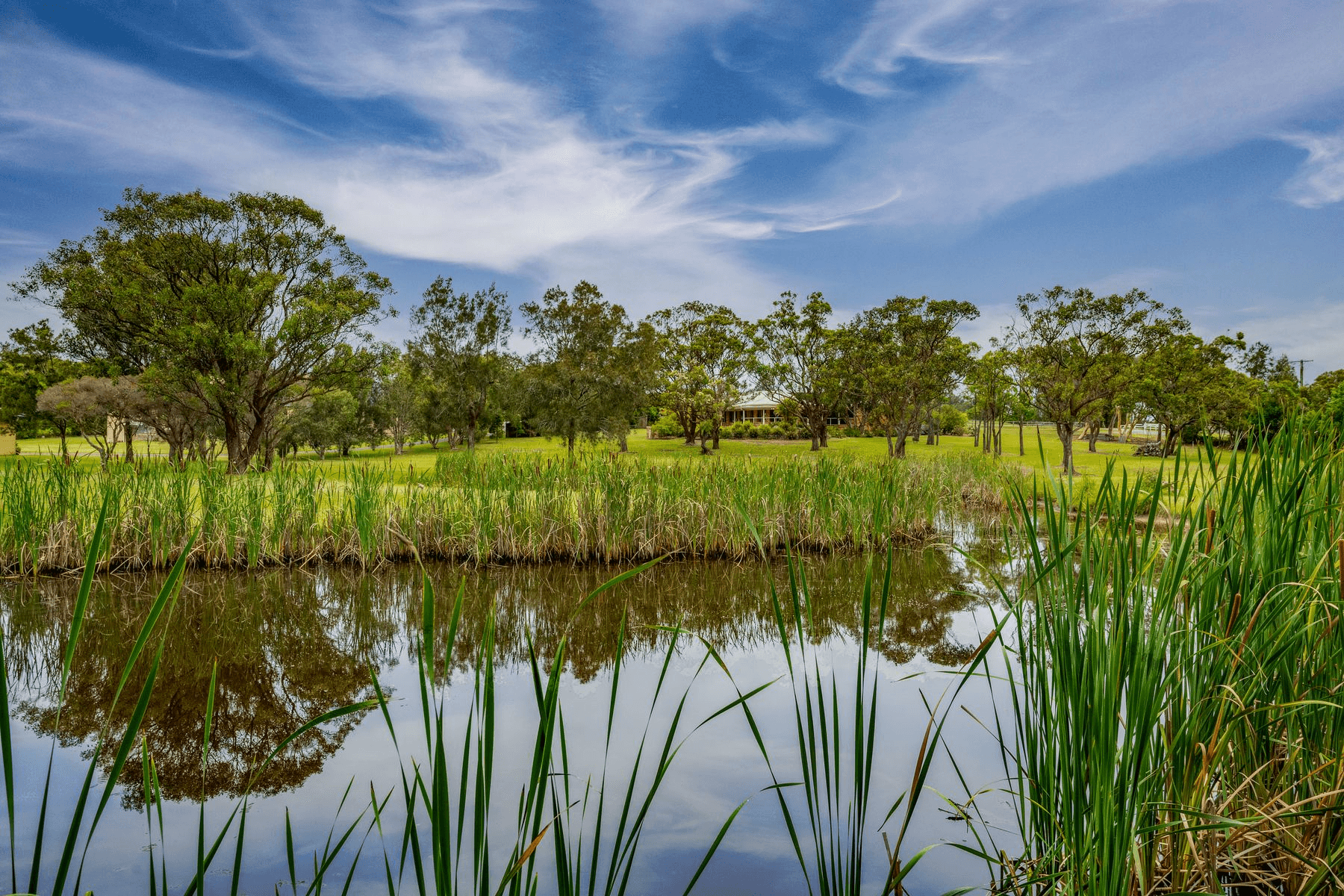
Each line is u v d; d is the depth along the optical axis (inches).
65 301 1039.0
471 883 141.9
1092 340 1136.8
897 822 166.1
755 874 146.9
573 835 163.6
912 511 540.7
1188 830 89.7
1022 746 193.0
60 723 236.7
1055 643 104.2
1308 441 117.2
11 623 343.9
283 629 341.4
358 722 233.8
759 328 1814.7
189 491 446.0
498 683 269.0
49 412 1266.0
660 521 485.4
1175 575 97.3
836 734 102.2
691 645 313.4
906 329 1568.7
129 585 408.5
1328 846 109.9
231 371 1048.8
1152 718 92.2
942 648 295.4
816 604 377.4
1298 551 113.7
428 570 453.1
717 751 205.8
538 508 486.0
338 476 547.5
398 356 1235.2
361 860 155.6
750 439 2503.7
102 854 159.6
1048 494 102.2
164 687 268.7
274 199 1127.6
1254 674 106.3
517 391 1497.3
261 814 178.1
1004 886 122.7
